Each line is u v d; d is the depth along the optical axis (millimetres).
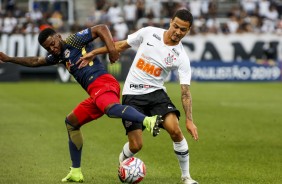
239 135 45938
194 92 81188
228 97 74938
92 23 100625
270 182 30328
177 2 112875
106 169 33156
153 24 102250
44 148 39469
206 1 114250
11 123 51156
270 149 40125
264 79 98812
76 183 29375
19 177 30672
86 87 28266
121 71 94312
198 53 99938
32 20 101625
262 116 57250
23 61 29422
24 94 76125
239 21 107375
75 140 29312
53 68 96688
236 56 100625
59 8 111188
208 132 47375
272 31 108562
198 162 35594
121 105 26906
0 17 102812
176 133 27875
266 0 113500
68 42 28297
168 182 29906
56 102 67438
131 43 28641
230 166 34469
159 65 28172
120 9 115000
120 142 42344
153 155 37562
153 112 28328
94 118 28938
